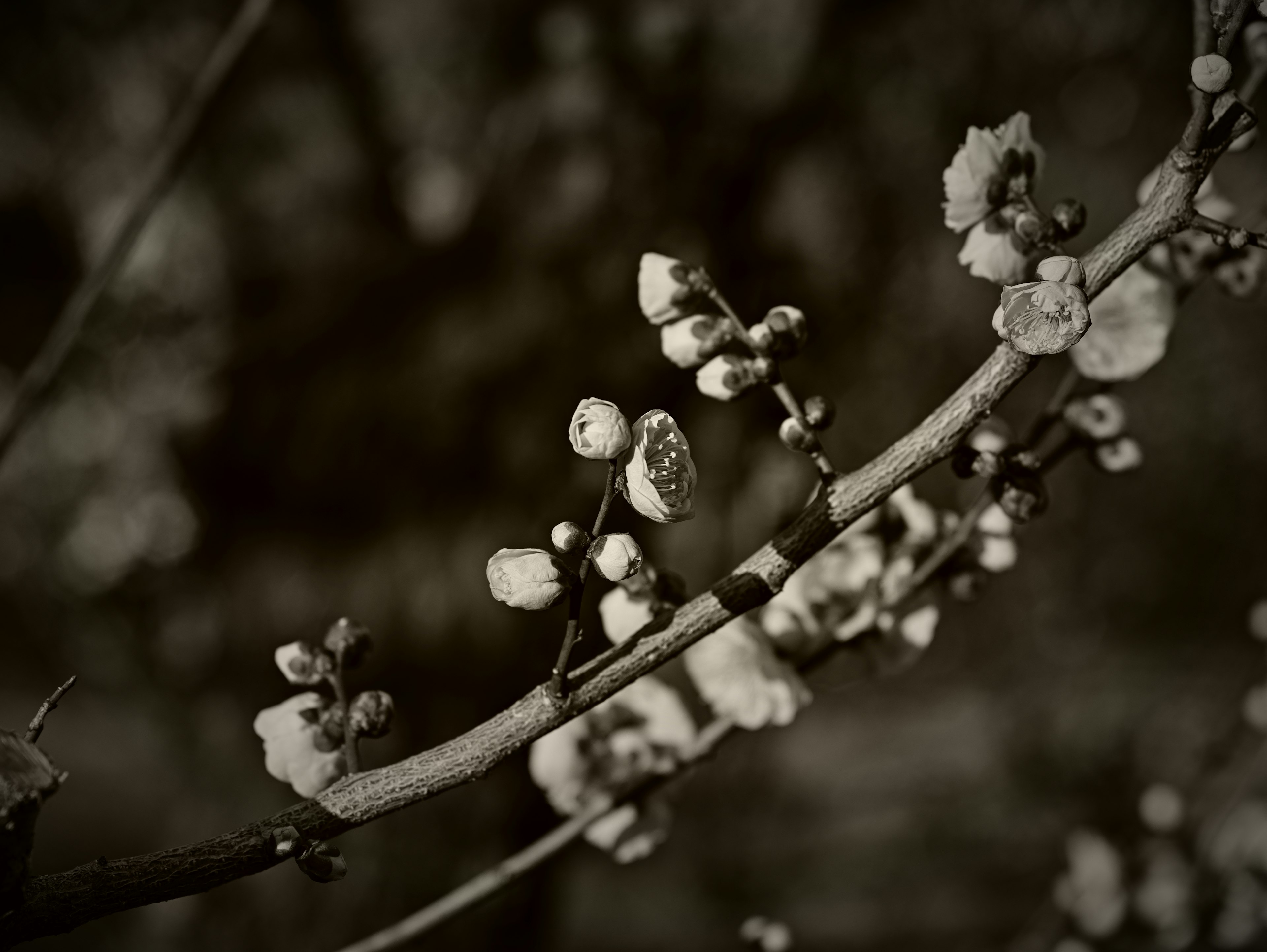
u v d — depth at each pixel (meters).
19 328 2.07
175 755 1.81
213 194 1.79
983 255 0.47
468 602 1.32
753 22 1.57
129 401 1.89
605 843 0.55
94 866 0.40
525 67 1.65
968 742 3.35
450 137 1.81
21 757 0.39
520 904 1.36
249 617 1.46
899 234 1.67
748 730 0.54
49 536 2.32
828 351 1.55
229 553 1.48
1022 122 0.48
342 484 1.40
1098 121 2.16
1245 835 1.15
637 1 1.54
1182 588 3.21
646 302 0.47
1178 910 1.14
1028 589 3.47
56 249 2.11
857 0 1.59
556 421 1.37
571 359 1.38
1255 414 3.07
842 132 1.61
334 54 1.78
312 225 1.78
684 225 1.44
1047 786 2.96
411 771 0.42
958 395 0.43
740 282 1.47
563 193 1.47
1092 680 3.18
